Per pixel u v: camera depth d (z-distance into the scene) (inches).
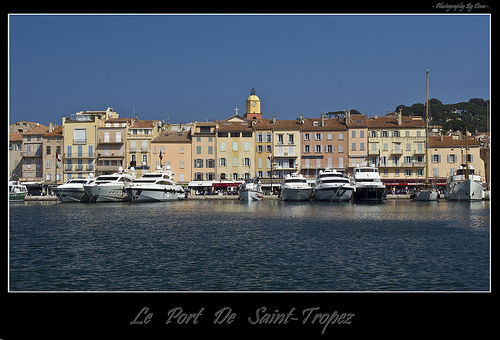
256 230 2059.5
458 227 2129.7
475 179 3907.5
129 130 5088.6
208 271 1339.8
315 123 5108.3
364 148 4960.6
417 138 4911.4
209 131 5113.2
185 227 2175.2
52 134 5088.6
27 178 5137.8
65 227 2192.4
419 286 1213.7
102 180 4008.4
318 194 3858.3
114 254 1552.7
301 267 1374.3
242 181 4874.5
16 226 2236.7
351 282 1242.0
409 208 3206.2
